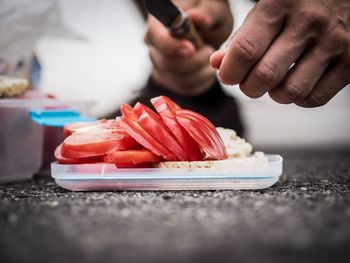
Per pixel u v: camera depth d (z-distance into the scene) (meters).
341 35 0.82
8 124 1.00
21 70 1.25
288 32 0.81
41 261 0.46
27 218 0.62
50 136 1.11
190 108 1.68
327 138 2.49
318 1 0.81
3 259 0.47
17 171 1.02
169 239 0.52
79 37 1.54
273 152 1.80
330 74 0.87
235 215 0.61
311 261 0.45
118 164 0.81
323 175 1.05
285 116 3.74
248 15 0.83
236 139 0.94
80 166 0.82
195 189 0.81
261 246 0.49
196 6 1.52
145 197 0.75
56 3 1.39
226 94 1.80
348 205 0.67
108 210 0.65
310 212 0.62
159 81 1.72
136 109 0.86
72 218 0.61
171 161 0.83
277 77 0.82
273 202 0.69
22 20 1.26
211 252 0.48
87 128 0.88
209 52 1.57
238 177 0.80
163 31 1.45
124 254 0.47
